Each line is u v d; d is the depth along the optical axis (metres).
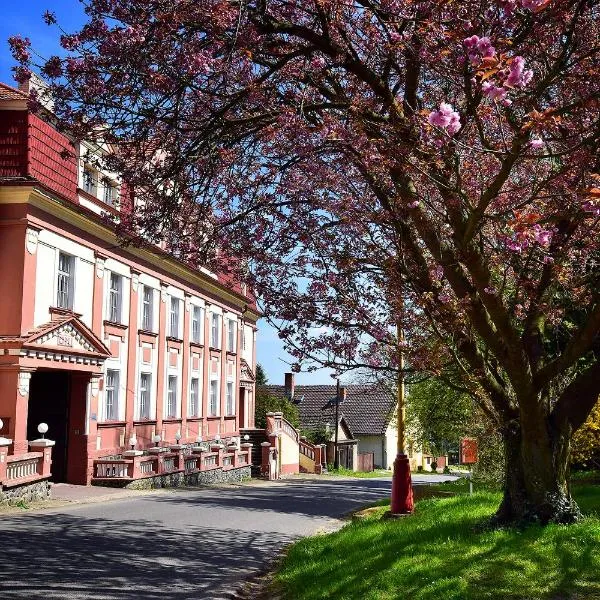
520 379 8.10
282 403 54.16
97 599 7.91
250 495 24.89
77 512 16.47
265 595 8.51
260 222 9.60
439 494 18.08
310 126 8.45
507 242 7.26
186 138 9.15
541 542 7.65
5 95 20.09
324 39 8.60
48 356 20.39
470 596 6.49
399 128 7.46
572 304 10.02
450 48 7.11
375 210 9.12
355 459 61.00
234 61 8.46
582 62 7.51
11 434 18.77
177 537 13.13
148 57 8.13
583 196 6.80
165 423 30.59
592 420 15.55
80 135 8.80
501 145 7.80
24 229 19.72
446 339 8.84
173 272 31.66
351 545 9.72
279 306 9.21
